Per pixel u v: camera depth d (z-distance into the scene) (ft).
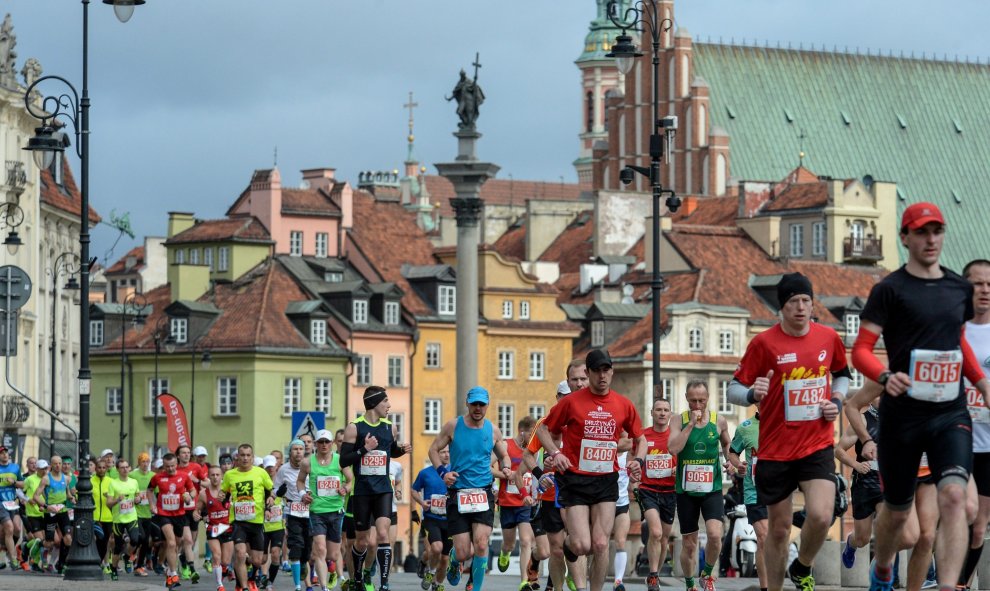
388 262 546.26
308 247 546.26
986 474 92.94
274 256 526.57
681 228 589.73
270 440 493.36
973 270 94.22
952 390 82.69
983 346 94.02
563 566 117.91
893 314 83.10
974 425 92.63
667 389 522.88
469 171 371.97
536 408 535.60
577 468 107.04
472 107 367.86
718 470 127.34
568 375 124.16
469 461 128.26
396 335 517.55
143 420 502.79
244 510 150.20
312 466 142.10
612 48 219.20
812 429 90.53
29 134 384.88
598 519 107.14
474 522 128.98
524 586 140.77
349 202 557.74
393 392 517.14
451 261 555.28
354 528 144.87
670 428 127.44
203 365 481.87
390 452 136.77
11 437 370.32
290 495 150.30
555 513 116.57
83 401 183.11
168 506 172.24
